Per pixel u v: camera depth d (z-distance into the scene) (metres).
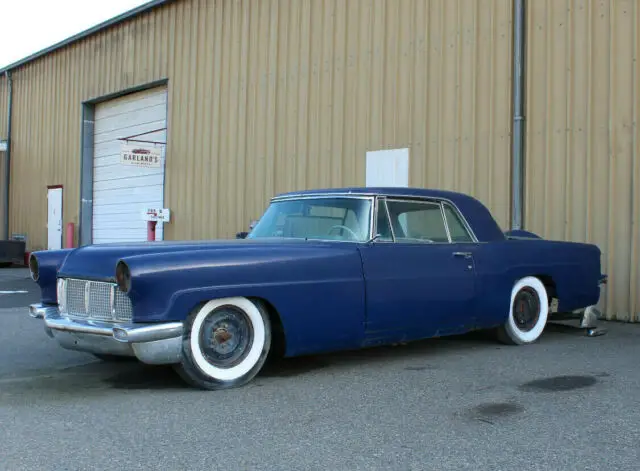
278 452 2.89
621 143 7.24
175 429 3.22
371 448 2.94
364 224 4.69
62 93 17.39
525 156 7.97
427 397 3.84
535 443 3.00
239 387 4.07
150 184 14.47
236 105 11.97
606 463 2.75
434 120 8.88
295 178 10.75
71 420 3.39
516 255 5.43
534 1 7.94
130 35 14.84
